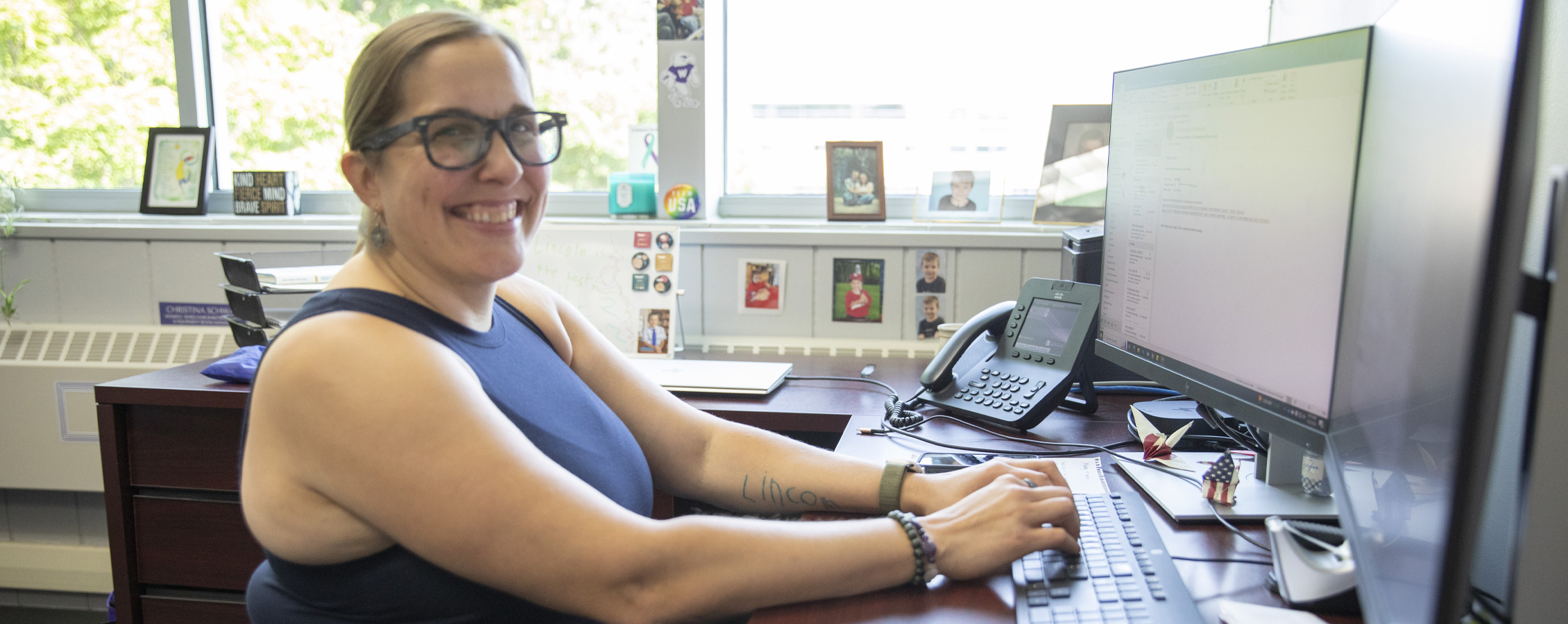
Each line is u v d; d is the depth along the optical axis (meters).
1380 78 0.63
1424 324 0.50
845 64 1.98
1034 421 1.18
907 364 1.69
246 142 2.18
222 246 1.96
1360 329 0.64
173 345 1.97
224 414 1.36
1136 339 1.05
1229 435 1.07
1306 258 0.73
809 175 2.05
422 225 0.77
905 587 0.74
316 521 0.70
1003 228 1.84
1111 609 0.66
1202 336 0.89
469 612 0.74
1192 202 0.91
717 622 0.87
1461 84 0.46
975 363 1.33
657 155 2.00
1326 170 0.70
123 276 2.00
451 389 0.69
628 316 1.74
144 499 1.39
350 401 0.66
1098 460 1.05
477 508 0.65
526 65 0.85
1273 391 0.78
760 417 1.31
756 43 2.01
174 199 2.12
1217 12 1.82
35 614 2.11
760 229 1.86
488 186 0.78
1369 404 0.61
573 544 0.66
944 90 1.95
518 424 0.81
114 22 2.14
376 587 0.73
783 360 1.75
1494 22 0.41
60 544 2.11
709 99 1.96
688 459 1.02
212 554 1.39
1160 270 0.98
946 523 0.76
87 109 2.18
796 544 0.71
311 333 0.70
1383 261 0.60
